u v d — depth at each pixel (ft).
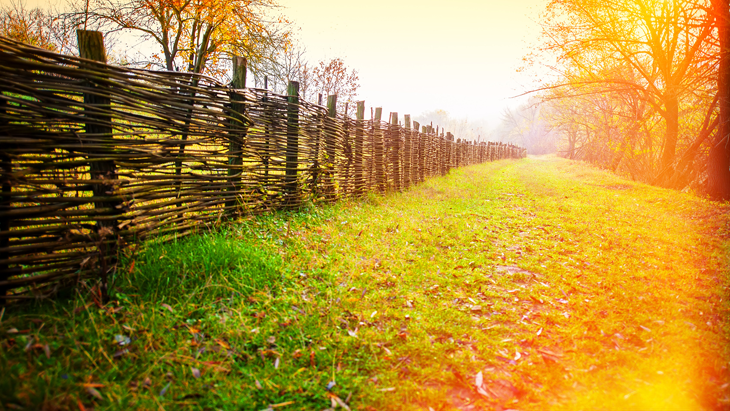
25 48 7.89
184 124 11.91
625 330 9.18
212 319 8.44
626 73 51.65
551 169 77.25
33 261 8.20
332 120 21.01
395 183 30.73
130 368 6.77
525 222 22.12
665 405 6.63
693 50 40.40
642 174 52.08
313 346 8.11
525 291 11.78
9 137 7.82
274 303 9.59
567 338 8.97
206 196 13.15
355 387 6.97
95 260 9.04
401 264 13.37
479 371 7.68
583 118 72.38
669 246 17.22
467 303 10.90
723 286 12.34
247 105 14.66
